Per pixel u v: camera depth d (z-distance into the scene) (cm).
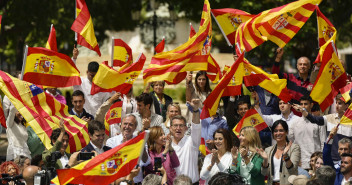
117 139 2309
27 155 2488
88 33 2553
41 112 2145
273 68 2680
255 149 2116
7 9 4588
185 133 2461
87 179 1681
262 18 2484
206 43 2375
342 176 2069
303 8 2483
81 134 2211
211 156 2189
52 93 2630
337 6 4566
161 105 2722
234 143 2227
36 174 1773
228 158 2164
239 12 2617
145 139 1686
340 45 6028
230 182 1497
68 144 2195
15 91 2125
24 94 2131
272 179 2177
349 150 2106
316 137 2431
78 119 2219
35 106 2141
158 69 2353
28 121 2116
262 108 2659
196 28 5991
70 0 4794
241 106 2525
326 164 2153
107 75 2373
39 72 2273
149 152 2192
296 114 2591
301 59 2666
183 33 6838
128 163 1686
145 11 6800
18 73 2794
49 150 2095
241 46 2491
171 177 2183
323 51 2381
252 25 2489
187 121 2622
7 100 2595
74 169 1670
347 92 2342
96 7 5062
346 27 4788
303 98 2503
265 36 2491
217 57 6444
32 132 2498
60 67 2295
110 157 1678
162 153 2178
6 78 2125
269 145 2494
